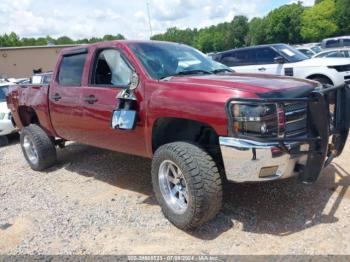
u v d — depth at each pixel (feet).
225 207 13.55
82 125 16.47
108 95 14.67
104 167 19.89
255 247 11.00
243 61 36.47
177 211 12.26
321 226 11.75
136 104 13.46
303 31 214.48
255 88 11.24
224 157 11.09
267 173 10.85
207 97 11.33
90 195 16.20
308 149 11.23
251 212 13.06
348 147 19.69
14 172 21.07
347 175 15.53
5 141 30.50
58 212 14.74
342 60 33.32
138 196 15.57
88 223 13.55
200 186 11.25
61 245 12.25
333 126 12.69
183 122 13.02
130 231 12.67
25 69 130.82
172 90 12.30
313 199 13.60
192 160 11.35
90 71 15.98
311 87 12.13
